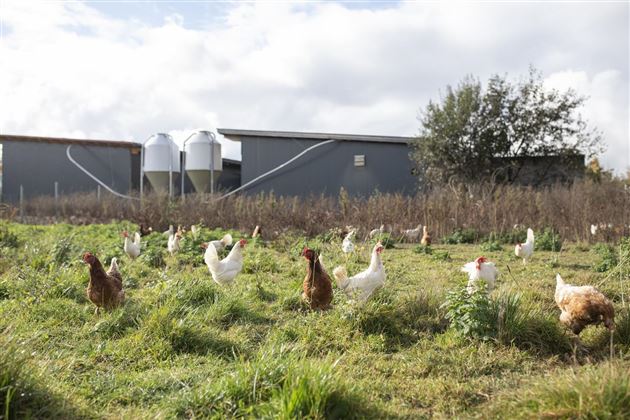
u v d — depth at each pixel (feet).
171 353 16.93
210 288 23.36
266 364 13.80
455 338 17.99
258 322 21.01
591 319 17.03
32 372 12.95
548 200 57.62
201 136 92.12
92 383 14.39
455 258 39.81
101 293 20.86
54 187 107.04
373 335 18.42
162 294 22.11
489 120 81.71
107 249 39.37
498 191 58.90
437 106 83.51
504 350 16.96
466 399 13.84
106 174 106.32
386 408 13.05
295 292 24.63
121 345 17.12
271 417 11.48
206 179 92.17
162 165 91.45
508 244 51.39
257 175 94.58
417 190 86.17
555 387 12.35
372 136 87.61
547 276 30.68
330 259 35.81
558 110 81.92
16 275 26.22
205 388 13.30
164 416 12.34
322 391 12.06
